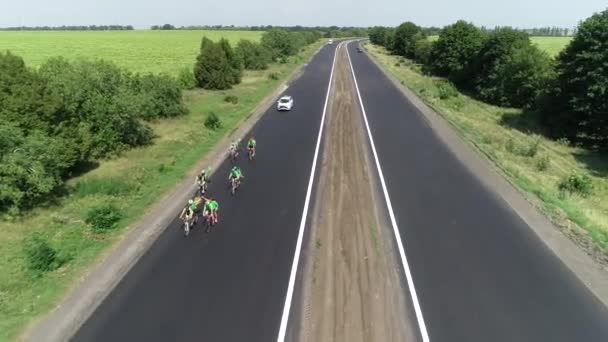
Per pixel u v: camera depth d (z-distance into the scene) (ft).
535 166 127.13
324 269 69.67
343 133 146.92
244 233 81.10
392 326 57.57
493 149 135.74
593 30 158.81
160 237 80.07
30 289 65.31
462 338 55.67
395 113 175.83
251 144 122.21
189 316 59.57
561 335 56.29
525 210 89.97
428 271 69.31
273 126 156.87
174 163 119.85
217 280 67.21
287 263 71.46
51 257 71.00
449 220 85.76
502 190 99.81
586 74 159.22
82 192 99.96
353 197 96.27
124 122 130.82
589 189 109.40
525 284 66.18
